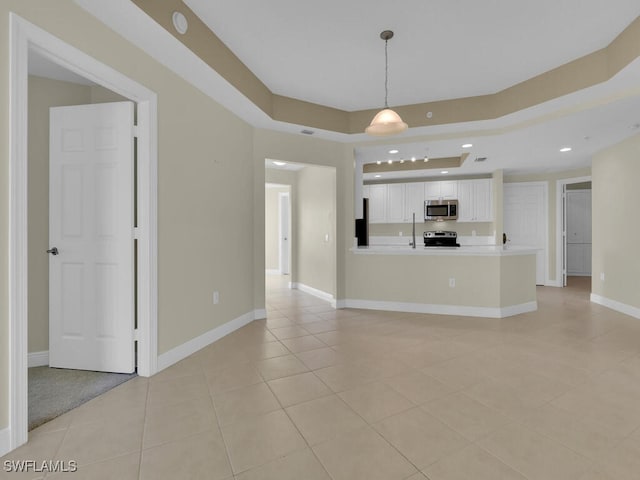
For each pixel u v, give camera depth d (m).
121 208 2.38
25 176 1.62
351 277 4.77
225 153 3.43
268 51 2.87
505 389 2.25
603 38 2.64
